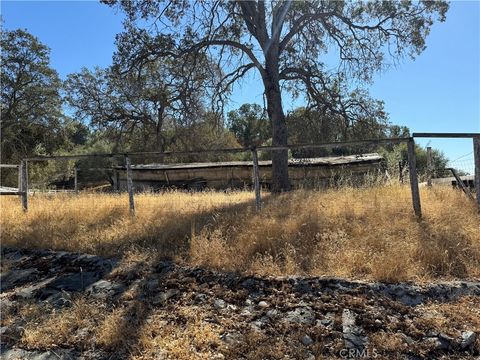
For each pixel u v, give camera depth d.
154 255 6.26
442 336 3.96
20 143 37.06
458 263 5.30
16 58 36.44
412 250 5.54
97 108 36.50
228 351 3.96
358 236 6.11
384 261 5.16
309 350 3.93
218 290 5.05
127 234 7.26
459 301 4.54
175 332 4.33
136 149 37.81
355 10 17.33
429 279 4.98
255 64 16.11
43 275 6.27
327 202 8.11
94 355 4.13
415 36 17.17
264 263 5.52
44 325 4.72
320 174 21.28
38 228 8.10
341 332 4.11
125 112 34.25
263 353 3.89
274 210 7.87
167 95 16.75
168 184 24.38
